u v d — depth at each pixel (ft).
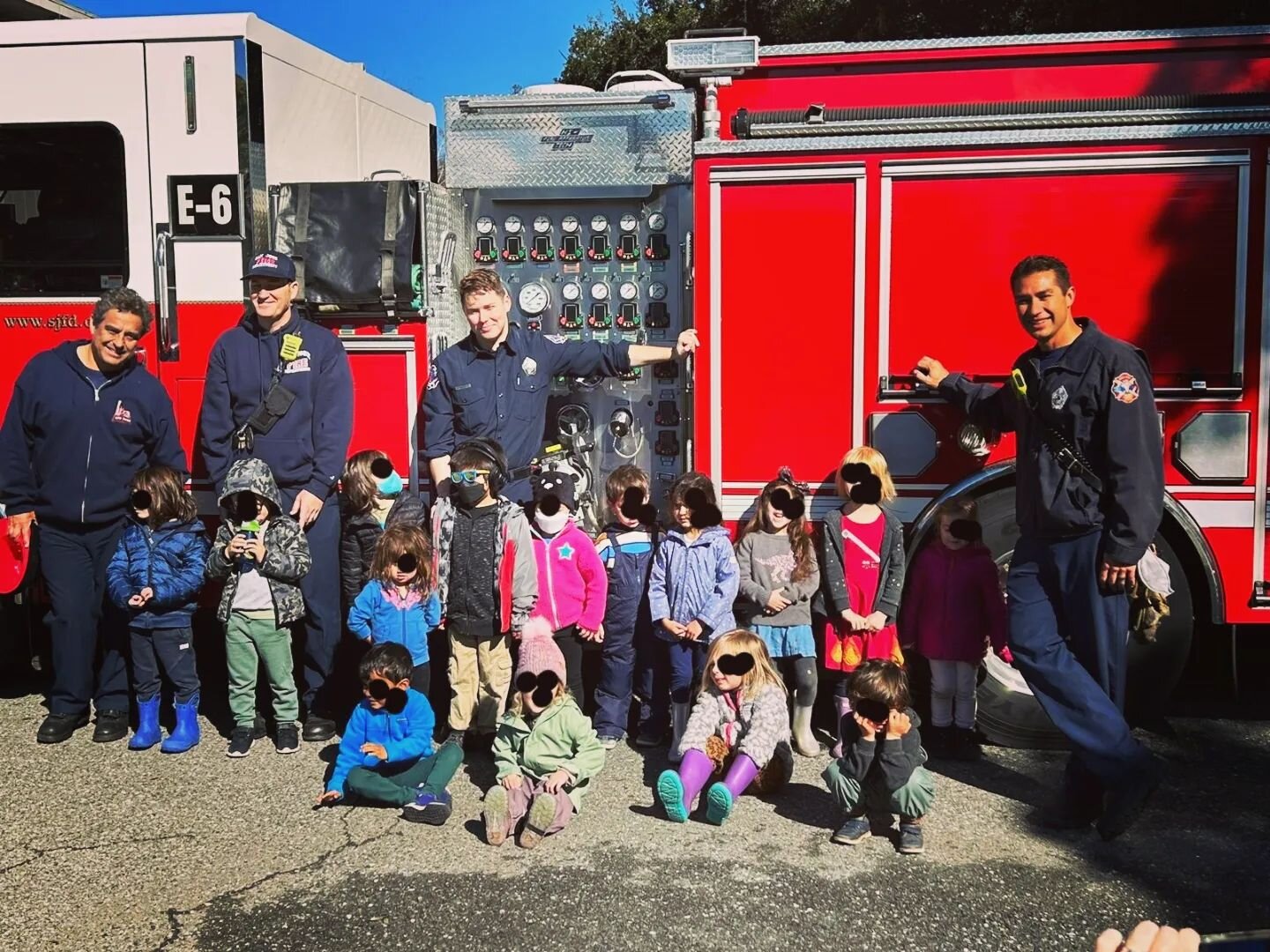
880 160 13.93
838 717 14.34
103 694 14.79
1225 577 13.74
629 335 16.53
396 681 12.24
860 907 10.12
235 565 13.91
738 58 14.73
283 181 16.35
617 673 14.30
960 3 43.80
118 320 14.05
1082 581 11.53
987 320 13.89
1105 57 14.80
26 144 15.80
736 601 14.19
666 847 11.41
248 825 12.03
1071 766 11.93
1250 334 13.47
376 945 9.54
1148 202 13.52
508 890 10.50
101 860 11.19
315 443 14.33
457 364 13.94
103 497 14.35
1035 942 9.52
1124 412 11.05
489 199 16.65
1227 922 9.85
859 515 13.62
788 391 14.32
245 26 15.25
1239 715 15.52
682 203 16.26
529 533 13.39
